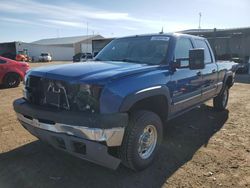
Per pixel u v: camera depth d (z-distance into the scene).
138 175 3.81
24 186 3.49
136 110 3.83
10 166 4.02
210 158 4.37
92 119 3.16
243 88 12.34
